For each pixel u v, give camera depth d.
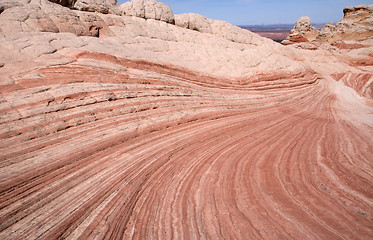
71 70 7.39
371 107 18.06
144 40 14.16
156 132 7.53
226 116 10.35
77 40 9.37
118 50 10.12
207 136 8.20
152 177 5.51
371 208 4.23
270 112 12.35
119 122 6.89
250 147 7.62
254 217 4.11
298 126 10.57
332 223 3.84
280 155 7.00
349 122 12.06
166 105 8.65
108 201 4.44
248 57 17.47
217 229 3.84
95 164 5.43
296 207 4.35
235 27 24.02
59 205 4.11
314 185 5.17
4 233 3.41
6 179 4.12
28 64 6.93
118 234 3.73
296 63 20.69
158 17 18.55
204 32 21.91
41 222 3.69
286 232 3.68
